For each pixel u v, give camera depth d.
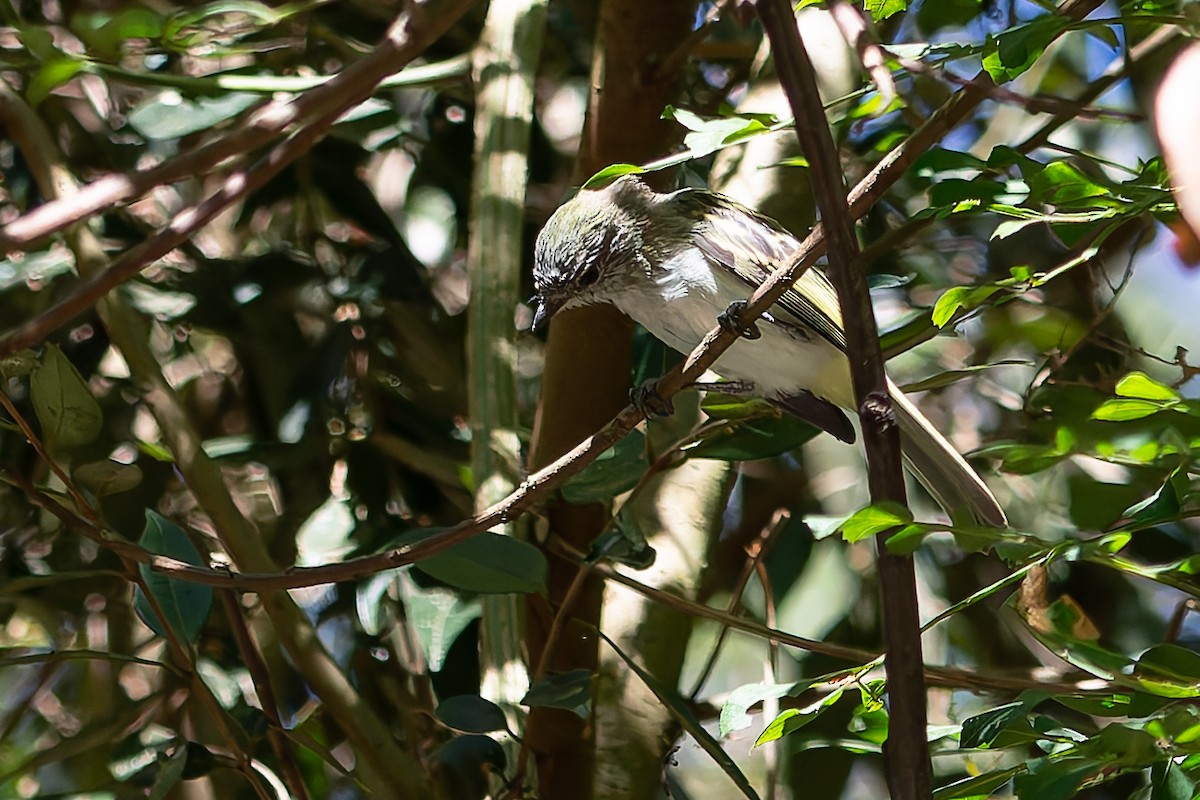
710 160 7.92
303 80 6.54
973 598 3.71
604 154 5.87
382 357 7.79
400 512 7.53
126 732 7.25
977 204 4.32
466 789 5.61
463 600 6.33
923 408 8.09
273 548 7.45
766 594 6.49
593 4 8.59
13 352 3.41
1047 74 7.73
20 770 6.43
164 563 4.37
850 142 7.15
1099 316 5.58
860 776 8.02
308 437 7.39
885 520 3.19
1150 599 7.34
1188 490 3.84
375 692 7.28
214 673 6.88
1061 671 6.71
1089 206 4.18
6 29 7.14
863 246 7.29
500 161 6.52
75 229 6.48
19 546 7.39
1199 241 2.67
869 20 4.58
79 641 7.70
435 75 6.87
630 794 5.88
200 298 7.47
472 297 6.31
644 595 5.88
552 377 5.86
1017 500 6.98
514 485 5.89
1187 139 1.86
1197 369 5.18
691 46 5.60
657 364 6.71
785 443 5.93
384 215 7.82
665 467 5.78
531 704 5.01
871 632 7.65
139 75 6.23
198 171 3.20
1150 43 5.64
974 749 4.13
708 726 7.98
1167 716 3.79
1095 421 4.22
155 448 6.98
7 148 7.93
